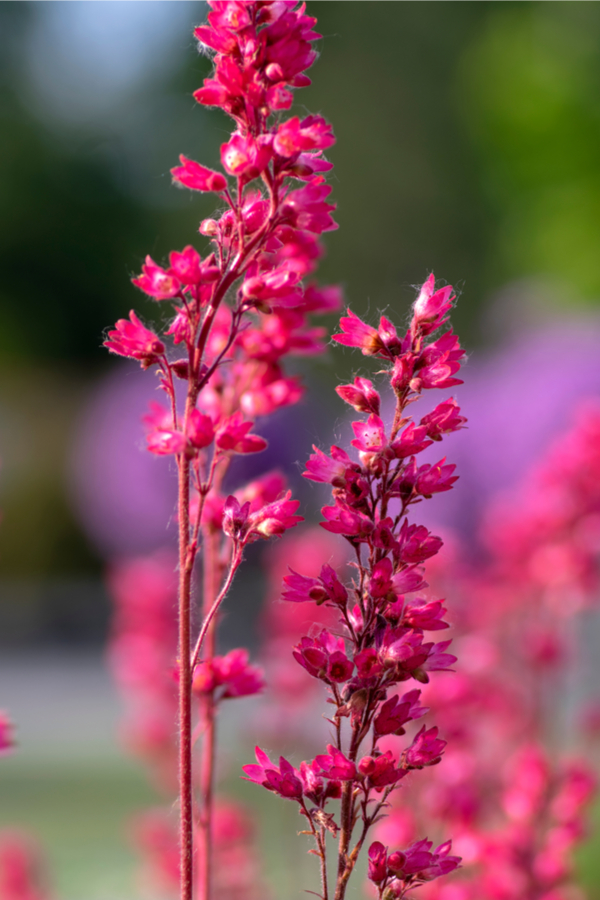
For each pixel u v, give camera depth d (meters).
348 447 1.63
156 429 1.77
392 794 2.61
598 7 17.52
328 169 1.43
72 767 6.83
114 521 13.75
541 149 17.44
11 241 26.19
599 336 11.91
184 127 28.38
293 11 1.46
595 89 17.06
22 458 17.69
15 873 3.46
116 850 4.54
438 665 1.33
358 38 27.00
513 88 18.00
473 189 24.58
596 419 3.57
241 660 1.98
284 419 10.30
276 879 3.29
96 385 22.11
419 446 1.29
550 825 2.61
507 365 11.99
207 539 2.05
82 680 11.17
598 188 16.69
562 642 3.56
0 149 26.69
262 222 1.47
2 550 16.83
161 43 28.14
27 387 21.98
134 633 4.00
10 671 11.79
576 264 16.53
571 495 3.56
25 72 28.20
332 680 1.29
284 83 1.45
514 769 2.80
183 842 1.33
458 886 2.36
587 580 3.51
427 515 11.17
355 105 26.50
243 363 2.22
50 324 26.22
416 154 26.03
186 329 1.46
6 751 2.08
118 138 28.05
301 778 1.34
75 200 27.12
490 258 22.84
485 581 3.66
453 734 2.81
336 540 4.51
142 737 3.85
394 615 1.31
